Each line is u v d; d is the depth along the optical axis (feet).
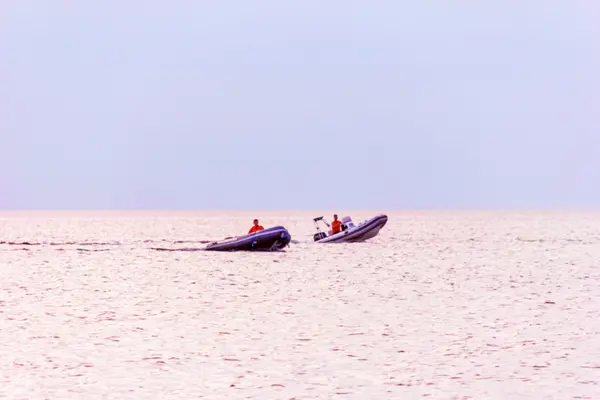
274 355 181.37
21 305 261.65
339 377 160.66
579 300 272.92
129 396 145.38
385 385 154.10
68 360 175.11
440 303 267.59
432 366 170.30
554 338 200.64
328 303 268.62
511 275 362.33
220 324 223.71
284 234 501.97
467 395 146.61
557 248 562.25
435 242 634.43
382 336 204.74
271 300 276.82
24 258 470.39
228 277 356.79
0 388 150.30
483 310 250.37
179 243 639.76
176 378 159.33
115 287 317.22
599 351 184.03
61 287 316.40
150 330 213.46
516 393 147.64
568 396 145.28
